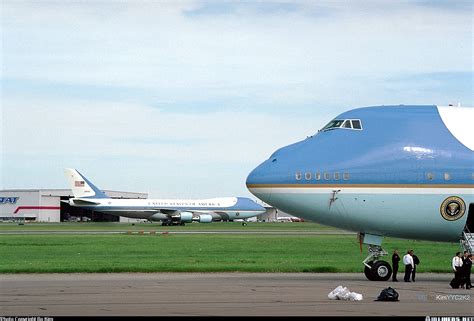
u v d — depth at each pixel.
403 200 55.00
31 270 63.94
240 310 36.53
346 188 54.91
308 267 68.06
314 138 57.56
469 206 55.38
